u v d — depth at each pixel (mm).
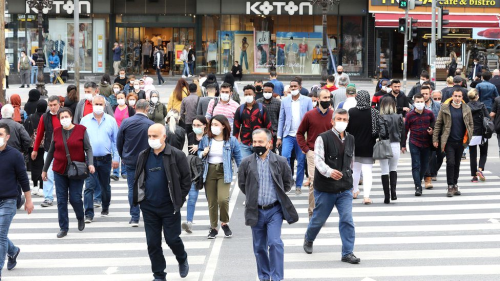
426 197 27031
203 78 41000
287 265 18188
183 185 16422
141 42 80625
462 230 21891
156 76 80250
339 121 18047
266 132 16062
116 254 19719
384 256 19016
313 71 80000
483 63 76562
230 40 80000
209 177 21078
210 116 27750
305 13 78875
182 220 23719
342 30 79188
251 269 17844
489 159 36250
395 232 21641
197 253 19562
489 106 36219
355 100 25484
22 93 65312
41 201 27266
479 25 75062
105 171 24125
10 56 80250
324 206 18500
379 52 79000
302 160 27484
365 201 25656
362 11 78688
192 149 21359
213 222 21234
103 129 23812
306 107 26875
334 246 20109
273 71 36875
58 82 78375
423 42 78438
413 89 36125
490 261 18484
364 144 25062
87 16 80312
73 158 21391
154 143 16125
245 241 20875
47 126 25719
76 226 23125
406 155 37875
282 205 15961
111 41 80562
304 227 22594
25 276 17688
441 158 30156
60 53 79750
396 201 26281
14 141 23859
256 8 79312
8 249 18109
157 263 16625
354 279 16938
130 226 23062
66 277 17578
